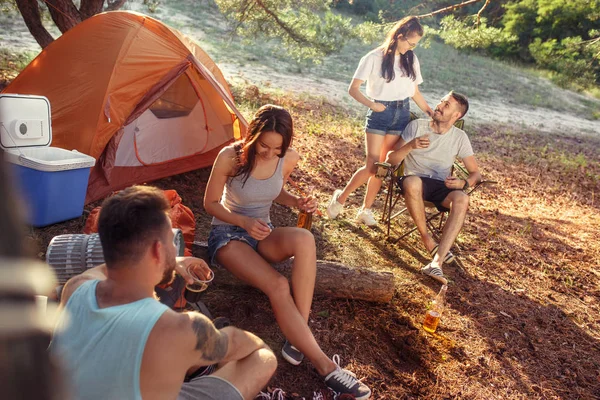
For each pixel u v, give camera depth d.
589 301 4.26
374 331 3.26
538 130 12.96
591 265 4.98
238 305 3.22
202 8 18.67
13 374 0.52
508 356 3.29
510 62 23.98
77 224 3.88
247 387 1.95
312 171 6.23
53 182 3.64
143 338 1.46
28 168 3.57
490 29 7.45
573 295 4.31
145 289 1.58
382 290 3.45
